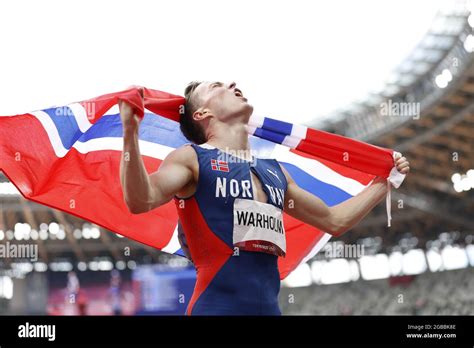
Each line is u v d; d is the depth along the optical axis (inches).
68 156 189.6
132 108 144.6
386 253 1330.0
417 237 1300.4
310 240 218.7
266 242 161.0
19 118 182.1
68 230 1288.1
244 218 159.2
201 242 160.7
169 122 212.1
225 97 175.6
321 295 1357.0
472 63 868.6
